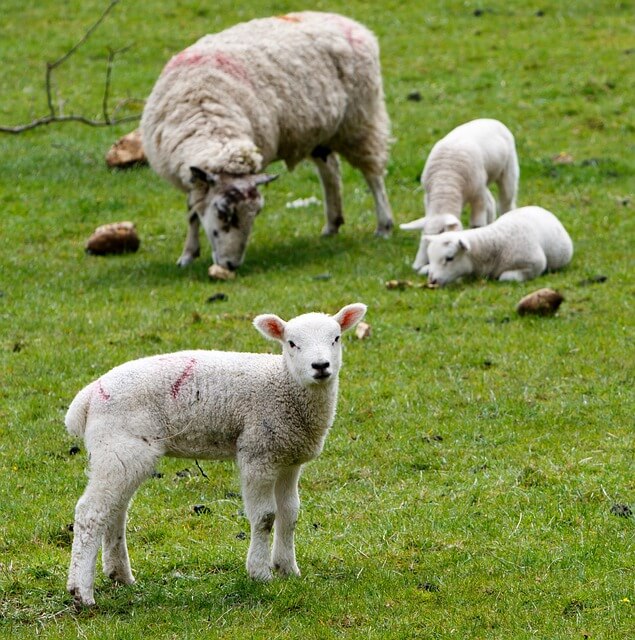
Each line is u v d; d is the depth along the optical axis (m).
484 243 23.23
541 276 23.66
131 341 20.20
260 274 24.36
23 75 40.62
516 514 13.59
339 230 28.16
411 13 46.41
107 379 11.21
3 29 44.91
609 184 31.09
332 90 26.17
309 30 26.47
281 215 29.28
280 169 33.28
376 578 11.89
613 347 19.19
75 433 11.43
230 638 10.60
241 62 25.17
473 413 17.03
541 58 41.31
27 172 32.38
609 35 43.28
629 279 23.11
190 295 22.86
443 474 15.02
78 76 40.56
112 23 45.44
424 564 12.27
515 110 37.03
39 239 27.52
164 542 13.28
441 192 24.56
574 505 13.72
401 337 20.17
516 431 16.31
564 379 18.09
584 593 11.33
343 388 18.03
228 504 14.39
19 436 16.48
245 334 20.41
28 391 18.12
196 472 15.47
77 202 30.05
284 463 11.47
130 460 10.92
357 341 20.05
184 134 24.31
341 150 27.45
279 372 11.45
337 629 10.78
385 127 27.72
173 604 11.42
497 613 11.02
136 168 33.25
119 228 26.55
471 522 13.37
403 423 16.72
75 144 34.78
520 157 33.00
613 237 26.38
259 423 11.27
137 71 40.97
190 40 43.69
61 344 20.16
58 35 44.31
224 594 11.52
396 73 40.50
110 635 10.63
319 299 22.30
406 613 11.08
